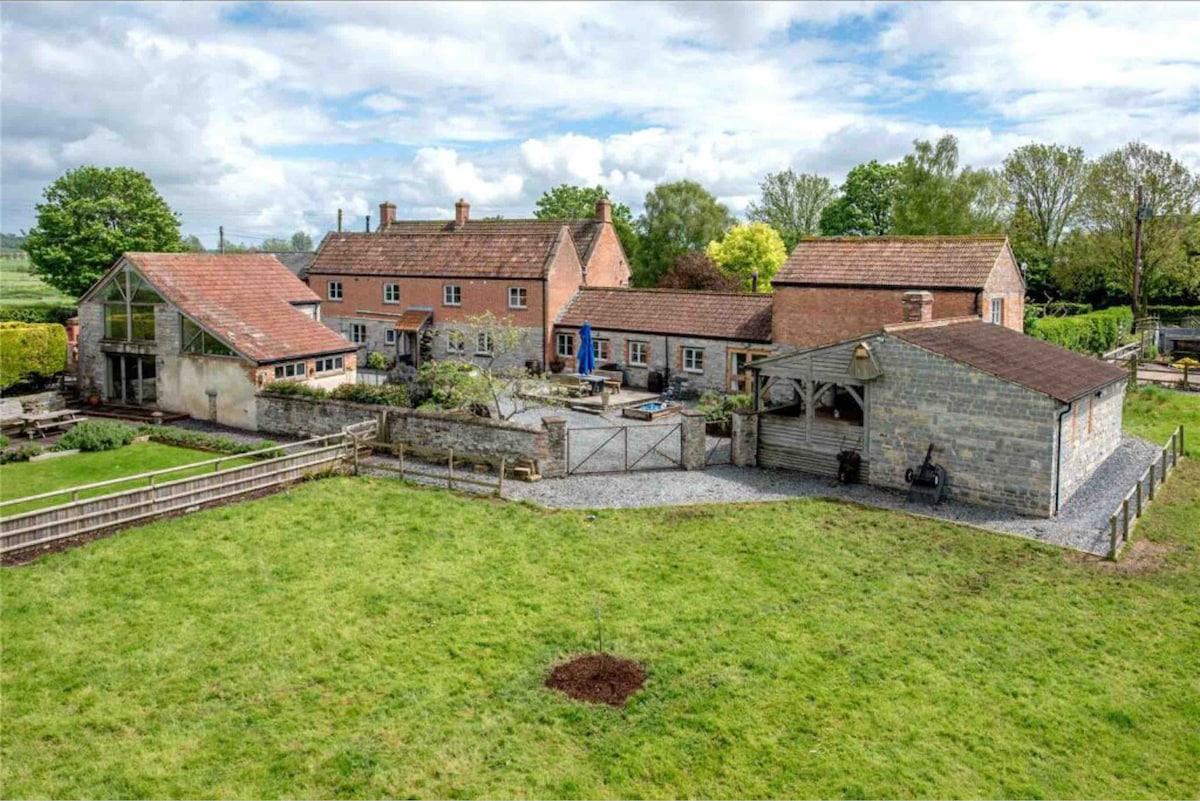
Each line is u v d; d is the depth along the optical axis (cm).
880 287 3428
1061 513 2177
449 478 2364
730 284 5647
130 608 1593
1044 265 6506
